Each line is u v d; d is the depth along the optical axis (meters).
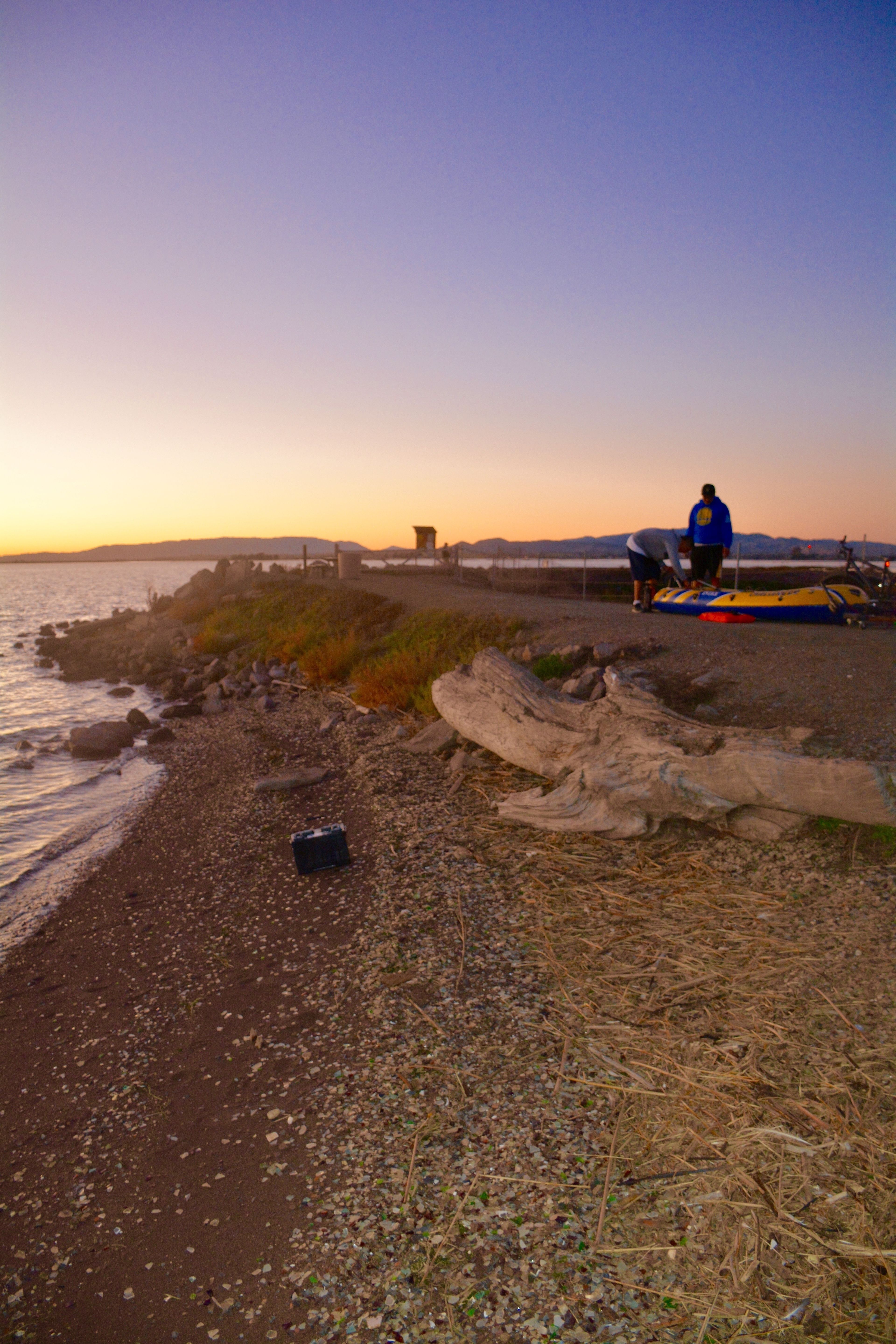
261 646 21.50
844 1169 3.09
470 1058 4.09
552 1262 2.85
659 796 6.24
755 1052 3.82
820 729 7.06
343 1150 3.56
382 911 5.93
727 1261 2.78
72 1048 4.71
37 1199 3.49
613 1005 4.40
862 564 14.59
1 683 23.23
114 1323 2.83
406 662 13.72
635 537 14.62
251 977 5.30
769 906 5.20
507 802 7.45
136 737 14.66
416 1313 2.72
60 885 7.56
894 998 4.03
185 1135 3.81
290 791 9.48
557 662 10.71
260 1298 2.86
